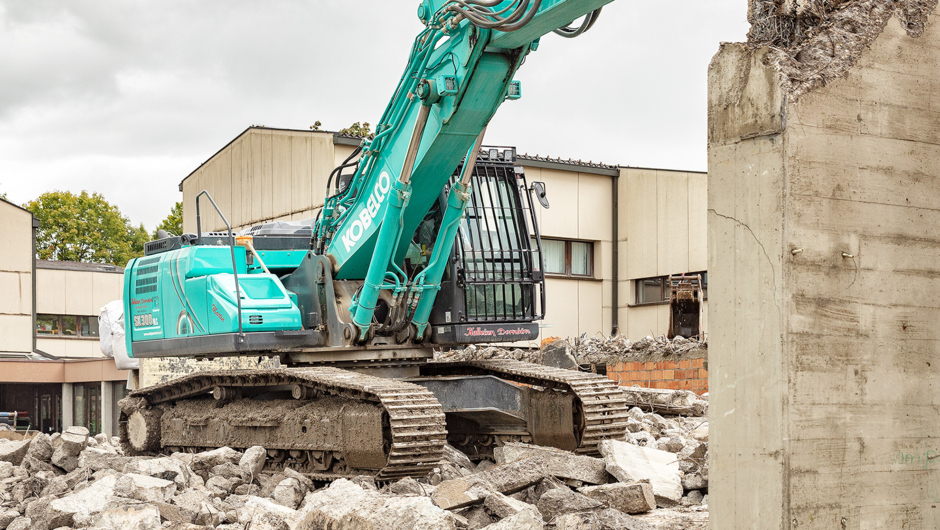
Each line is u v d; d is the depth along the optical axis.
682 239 23.73
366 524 5.49
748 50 4.76
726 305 4.82
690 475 8.07
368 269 9.99
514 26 7.33
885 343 4.76
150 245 11.98
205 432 11.17
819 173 4.62
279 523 6.56
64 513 6.87
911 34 4.97
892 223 4.82
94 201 66.44
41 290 42.50
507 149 10.67
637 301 25.22
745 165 4.75
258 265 11.01
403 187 9.12
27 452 9.84
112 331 24.11
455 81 8.44
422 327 10.04
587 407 9.20
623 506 7.19
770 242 4.61
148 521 6.52
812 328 4.56
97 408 31.64
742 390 4.71
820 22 5.00
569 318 24.75
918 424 4.83
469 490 6.64
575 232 24.89
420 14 8.86
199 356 11.02
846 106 4.73
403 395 8.65
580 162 24.95
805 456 4.49
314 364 10.71
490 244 10.32
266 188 24.70
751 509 4.62
